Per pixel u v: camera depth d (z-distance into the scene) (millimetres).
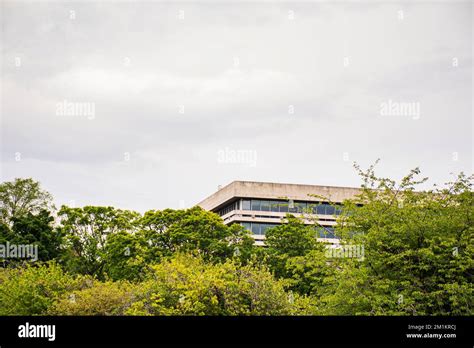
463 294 18234
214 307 22047
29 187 53812
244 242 49031
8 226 50094
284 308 22125
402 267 19141
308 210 24172
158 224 49875
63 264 49625
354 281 19078
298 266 22469
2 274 29625
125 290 25781
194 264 24672
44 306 25875
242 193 82250
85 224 51688
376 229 19953
